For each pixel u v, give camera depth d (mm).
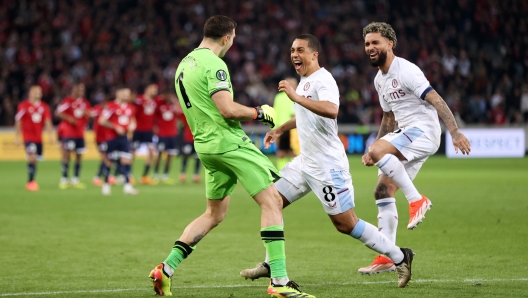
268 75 48812
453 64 50594
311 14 54219
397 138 10344
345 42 51969
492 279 9953
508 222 15898
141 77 47219
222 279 10305
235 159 8891
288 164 10289
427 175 29625
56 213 18297
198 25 52719
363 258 11953
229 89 8828
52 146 42312
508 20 53188
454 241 13445
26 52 47781
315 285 9734
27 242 13742
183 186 26859
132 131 27781
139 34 50656
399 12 54594
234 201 21328
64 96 43562
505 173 30469
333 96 9297
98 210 18984
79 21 50938
